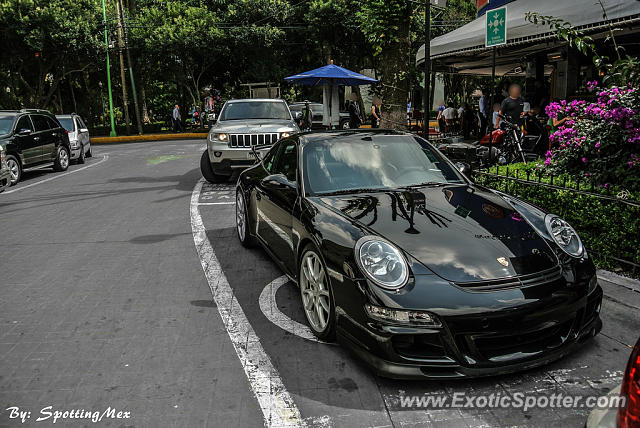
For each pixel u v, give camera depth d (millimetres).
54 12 26734
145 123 33875
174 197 9156
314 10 28359
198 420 2602
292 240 3932
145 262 5352
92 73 34906
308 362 3162
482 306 2684
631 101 4879
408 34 10008
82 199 9305
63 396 2855
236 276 4820
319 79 15406
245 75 32938
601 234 4477
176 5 30203
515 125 8773
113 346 3453
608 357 3090
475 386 2842
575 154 5348
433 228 3211
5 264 5445
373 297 2787
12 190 10812
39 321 3904
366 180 4039
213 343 3459
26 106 33031
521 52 12055
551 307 2777
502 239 3109
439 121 21344
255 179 5219
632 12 6570
